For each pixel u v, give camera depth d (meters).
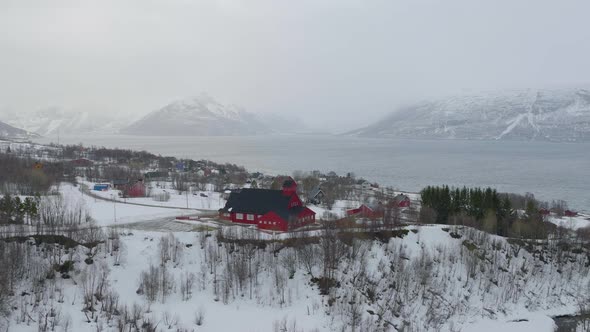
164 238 94.69
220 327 72.38
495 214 123.06
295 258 91.00
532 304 91.31
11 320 67.94
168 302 77.75
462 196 133.00
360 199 191.00
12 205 99.62
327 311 79.19
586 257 107.00
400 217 136.12
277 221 110.81
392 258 96.94
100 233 93.88
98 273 82.38
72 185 189.12
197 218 125.94
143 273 82.38
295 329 72.81
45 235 87.50
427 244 105.50
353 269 90.06
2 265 73.38
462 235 110.44
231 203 124.56
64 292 76.19
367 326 75.12
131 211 137.62
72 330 67.12
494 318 85.50
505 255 105.44
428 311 83.06
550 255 107.25
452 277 95.38
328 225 106.31
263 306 79.31
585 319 85.75
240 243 95.19
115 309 72.31
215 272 84.44
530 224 118.56
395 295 85.88
